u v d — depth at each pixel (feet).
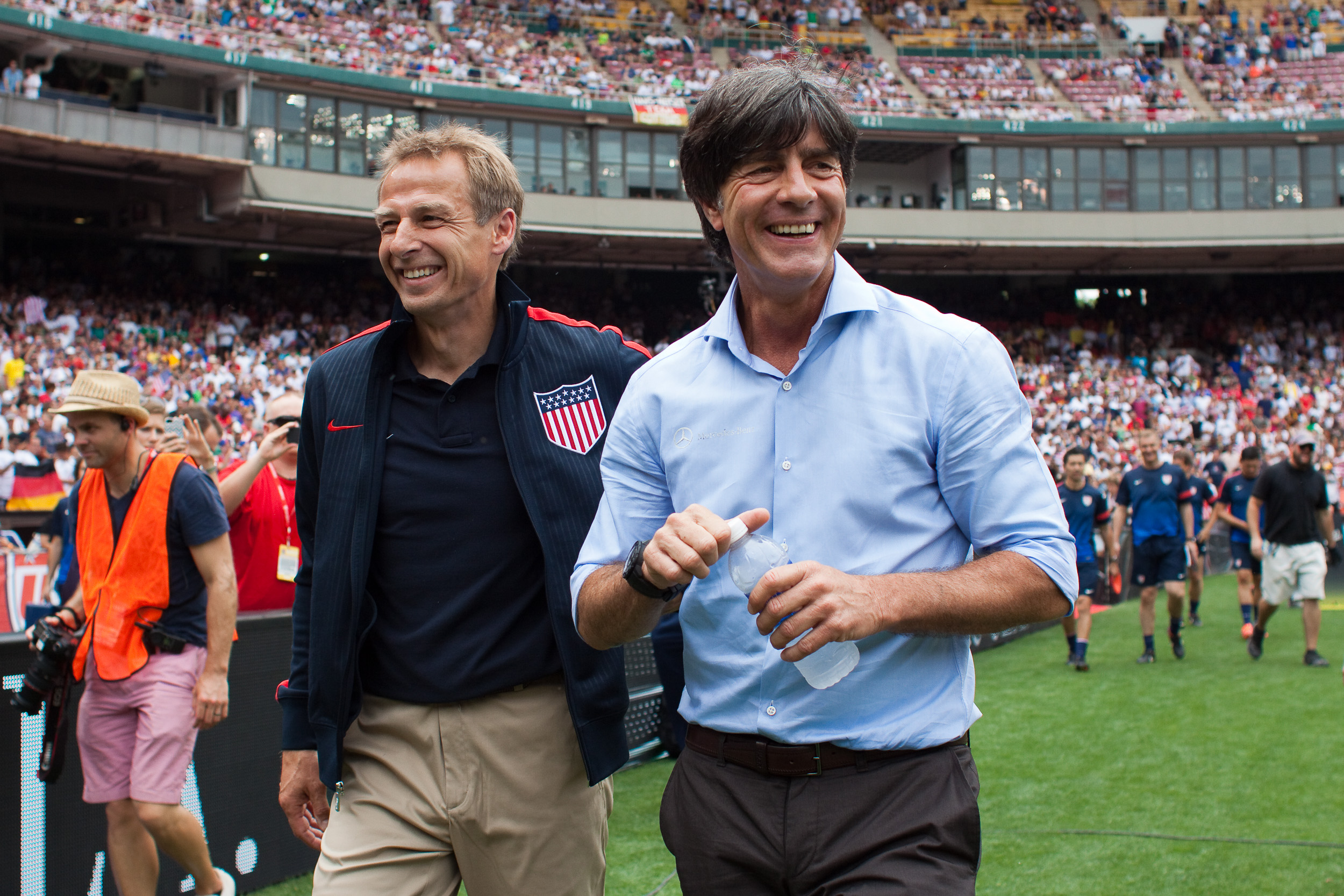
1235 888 11.60
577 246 84.07
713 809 5.55
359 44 76.84
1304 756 16.75
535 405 7.00
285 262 83.35
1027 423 5.34
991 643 28.91
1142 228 88.33
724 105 5.23
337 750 6.69
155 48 65.62
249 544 13.48
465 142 6.89
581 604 5.64
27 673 9.86
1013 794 15.42
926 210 86.58
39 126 61.16
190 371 59.47
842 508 5.29
